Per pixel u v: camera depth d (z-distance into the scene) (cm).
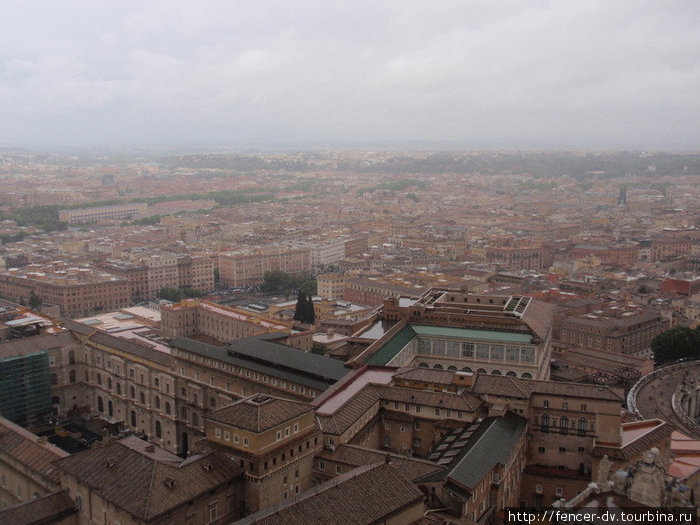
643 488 12800
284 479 18388
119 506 16475
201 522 17125
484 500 18088
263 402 18750
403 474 16912
